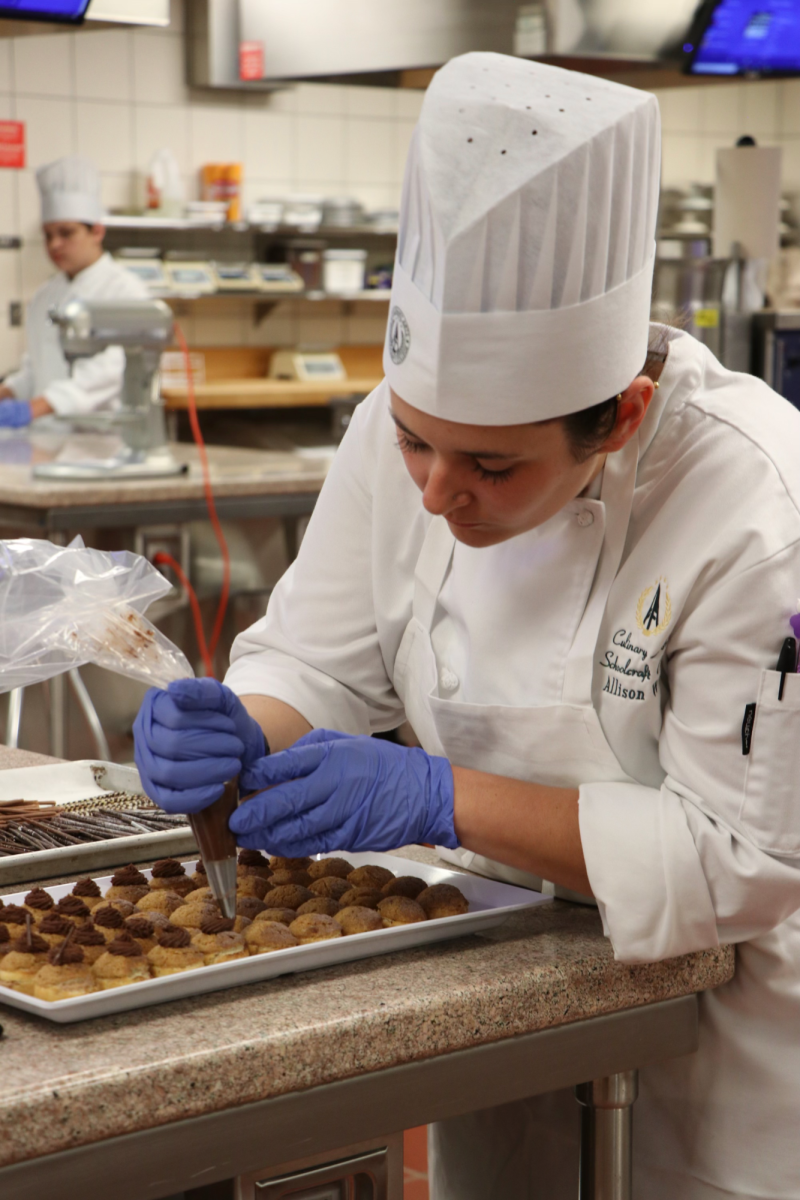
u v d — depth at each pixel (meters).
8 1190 0.86
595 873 1.11
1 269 6.02
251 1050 0.94
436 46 3.59
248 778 1.12
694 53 3.62
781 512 1.12
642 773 1.23
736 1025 1.27
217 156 6.48
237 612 3.88
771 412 1.20
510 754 1.25
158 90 6.28
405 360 1.07
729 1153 1.29
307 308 6.81
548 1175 1.46
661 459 1.19
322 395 6.55
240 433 6.43
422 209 1.05
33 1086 0.87
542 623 1.24
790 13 3.67
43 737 3.63
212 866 1.09
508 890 1.23
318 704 1.40
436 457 1.07
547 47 3.40
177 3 6.25
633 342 1.08
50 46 6.00
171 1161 0.92
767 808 1.10
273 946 1.08
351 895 1.19
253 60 4.05
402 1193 1.15
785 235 7.73
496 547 1.28
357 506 1.43
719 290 4.72
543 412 1.03
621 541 1.20
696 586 1.14
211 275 6.19
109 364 5.12
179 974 0.99
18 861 1.33
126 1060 0.91
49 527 3.43
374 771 1.16
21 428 5.11
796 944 1.25
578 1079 1.12
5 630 1.19
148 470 3.75
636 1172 1.35
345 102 6.78
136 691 3.72
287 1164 1.08
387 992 1.04
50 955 1.03
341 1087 0.99
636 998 1.14
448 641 1.35
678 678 1.16
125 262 6.02
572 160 1.01
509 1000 1.06
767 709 1.09
